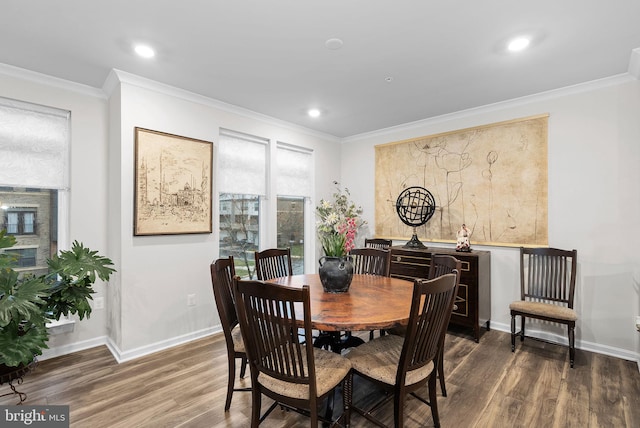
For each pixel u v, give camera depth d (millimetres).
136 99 2861
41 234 2871
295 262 4551
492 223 3588
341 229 2352
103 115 3113
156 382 2402
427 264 3537
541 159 3273
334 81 2938
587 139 3016
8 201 2734
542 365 2686
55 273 2398
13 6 1869
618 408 2084
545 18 2000
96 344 3053
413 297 1530
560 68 2680
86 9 1908
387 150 4516
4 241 2074
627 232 2824
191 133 3242
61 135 2902
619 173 2859
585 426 1911
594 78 2875
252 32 2158
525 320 3355
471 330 3520
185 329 3186
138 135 2846
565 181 3137
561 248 3156
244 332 1627
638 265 2766
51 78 2801
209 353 2916
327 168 4852
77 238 2961
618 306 2859
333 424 1744
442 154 3984
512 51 2404
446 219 3949
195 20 2025
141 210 2865
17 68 2631
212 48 2365
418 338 1653
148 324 2926
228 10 1924
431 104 3535
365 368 1779
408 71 2734
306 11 1935
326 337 2393
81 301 2410
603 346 2924
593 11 1924
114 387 2328
